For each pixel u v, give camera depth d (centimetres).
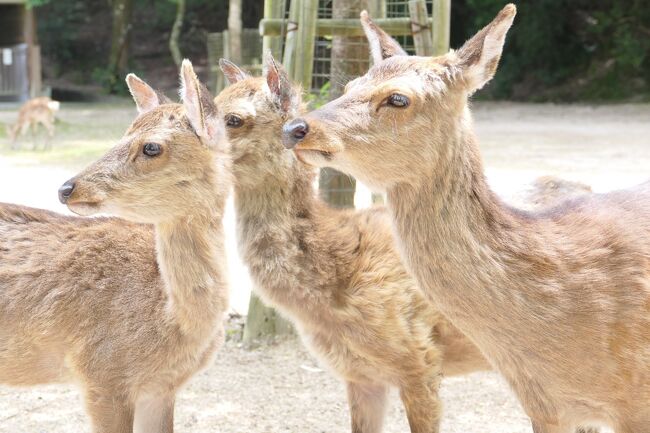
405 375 205
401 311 203
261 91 213
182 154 192
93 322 198
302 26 267
